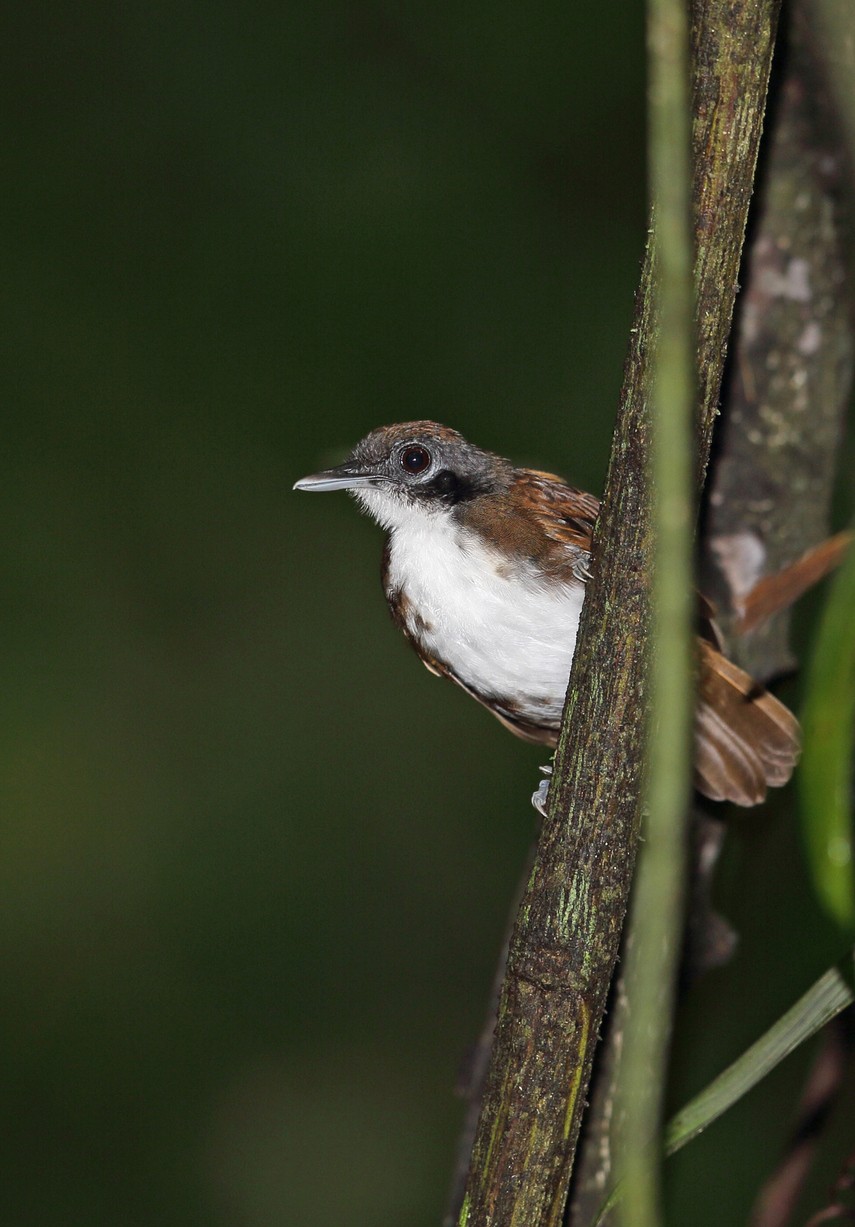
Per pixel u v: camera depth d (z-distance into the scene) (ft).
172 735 43.37
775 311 20.40
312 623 44.52
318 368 43.70
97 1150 38.40
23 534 44.11
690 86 11.48
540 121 42.93
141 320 44.42
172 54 44.24
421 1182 38.04
